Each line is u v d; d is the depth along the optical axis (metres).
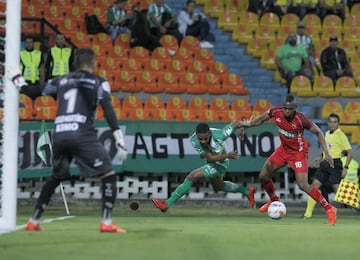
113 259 14.98
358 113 57.28
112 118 21.14
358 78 62.19
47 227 25.02
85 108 21.16
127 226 26.66
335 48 60.97
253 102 59.69
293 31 66.12
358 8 69.50
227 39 65.50
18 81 22.30
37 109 52.41
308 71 60.47
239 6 68.06
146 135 49.22
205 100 58.09
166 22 63.41
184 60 61.03
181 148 49.56
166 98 57.81
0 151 25.62
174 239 19.84
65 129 21.06
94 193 50.47
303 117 31.95
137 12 61.78
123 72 58.22
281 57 60.88
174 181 51.72
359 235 22.31
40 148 38.50
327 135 41.56
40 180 49.94
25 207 47.53
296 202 50.66
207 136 31.67
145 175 50.62
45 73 54.47
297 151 32.53
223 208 48.78
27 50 55.00
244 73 62.75
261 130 50.16
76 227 25.09
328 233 23.17
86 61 21.50
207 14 67.31
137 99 54.75
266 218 37.94
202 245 18.17
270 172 33.47
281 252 16.84
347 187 41.84
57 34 55.50
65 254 15.89
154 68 59.50
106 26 63.03
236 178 51.41
